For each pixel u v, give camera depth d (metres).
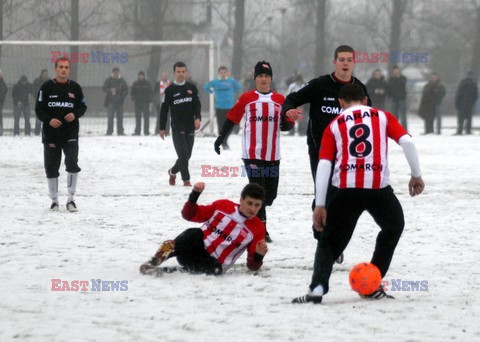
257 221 17.88
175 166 34.94
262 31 137.25
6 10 123.31
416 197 31.58
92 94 96.06
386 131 15.45
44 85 27.25
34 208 28.59
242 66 136.00
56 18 125.56
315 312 14.80
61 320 14.27
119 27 128.25
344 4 149.38
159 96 69.88
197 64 118.62
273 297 16.03
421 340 13.14
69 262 19.42
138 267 18.84
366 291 15.78
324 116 19.05
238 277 17.78
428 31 141.12
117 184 35.75
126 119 85.75
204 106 108.31
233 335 13.34
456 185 35.50
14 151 52.69
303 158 48.28
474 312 14.99
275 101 22.61
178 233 23.55
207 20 128.38
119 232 23.70
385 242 15.80
